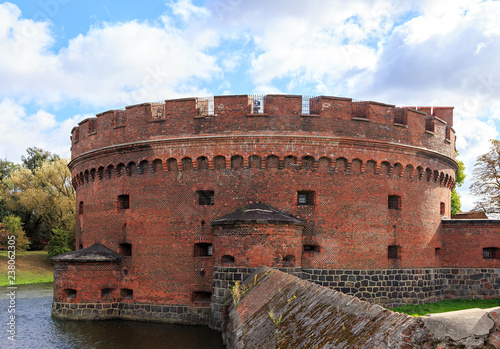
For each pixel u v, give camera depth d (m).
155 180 29.94
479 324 6.73
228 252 25.52
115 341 23.83
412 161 30.84
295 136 28.02
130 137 30.75
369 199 29.11
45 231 83.81
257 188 28.17
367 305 9.71
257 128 28.23
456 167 36.41
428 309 28.39
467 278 33.12
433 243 32.31
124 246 31.47
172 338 24.17
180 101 29.44
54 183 76.56
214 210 28.39
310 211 28.14
